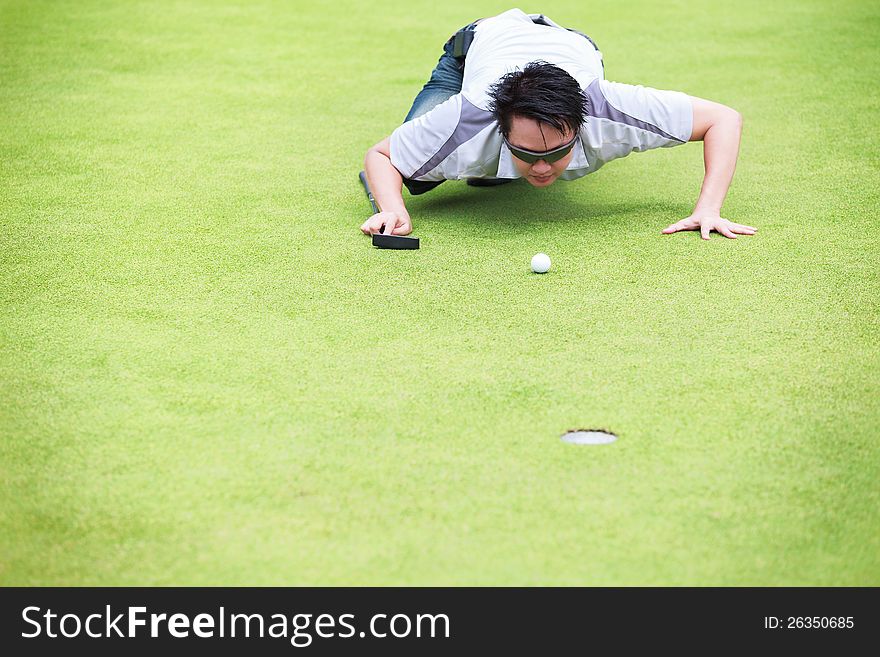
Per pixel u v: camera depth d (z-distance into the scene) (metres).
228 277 3.12
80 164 4.14
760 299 2.90
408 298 2.96
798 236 3.33
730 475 2.12
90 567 1.91
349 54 5.80
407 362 2.59
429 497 2.07
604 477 2.12
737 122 3.37
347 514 2.03
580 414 2.35
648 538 1.95
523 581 1.86
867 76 5.12
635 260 3.19
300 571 1.89
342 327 2.79
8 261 3.24
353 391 2.46
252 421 2.35
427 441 2.26
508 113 3.12
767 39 5.88
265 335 2.75
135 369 2.59
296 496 2.09
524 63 3.44
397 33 6.26
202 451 2.24
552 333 2.73
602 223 3.51
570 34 3.71
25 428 2.34
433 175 3.43
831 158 4.06
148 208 3.68
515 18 3.77
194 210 3.66
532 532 1.97
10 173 4.04
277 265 3.20
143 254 3.29
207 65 5.56
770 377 2.49
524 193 3.84
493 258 3.23
